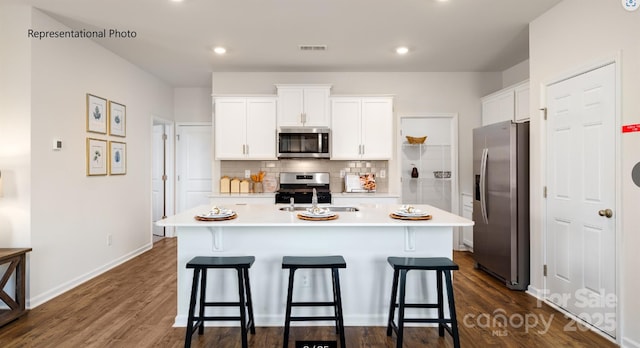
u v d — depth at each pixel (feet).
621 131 7.46
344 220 7.83
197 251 8.57
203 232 8.56
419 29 11.31
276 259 8.60
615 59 7.59
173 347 7.48
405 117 16.35
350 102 15.40
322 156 15.07
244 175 16.34
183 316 8.48
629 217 7.30
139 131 15.42
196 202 19.30
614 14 7.66
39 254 9.78
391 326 7.96
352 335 8.10
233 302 8.29
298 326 8.54
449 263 7.34
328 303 7.39
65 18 10.36
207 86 18.98
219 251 8.56
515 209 10.94
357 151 15.43
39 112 9.82
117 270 13.01
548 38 9.91
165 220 7.75
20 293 8.98
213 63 14.80
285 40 12.24
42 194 9.91
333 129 15.42
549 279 9.90
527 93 12.57
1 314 8.70
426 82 16.29
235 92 16.06
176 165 19.21
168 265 13.69
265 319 8.61
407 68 15.71
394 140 16.34
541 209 10.12
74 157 11.23
